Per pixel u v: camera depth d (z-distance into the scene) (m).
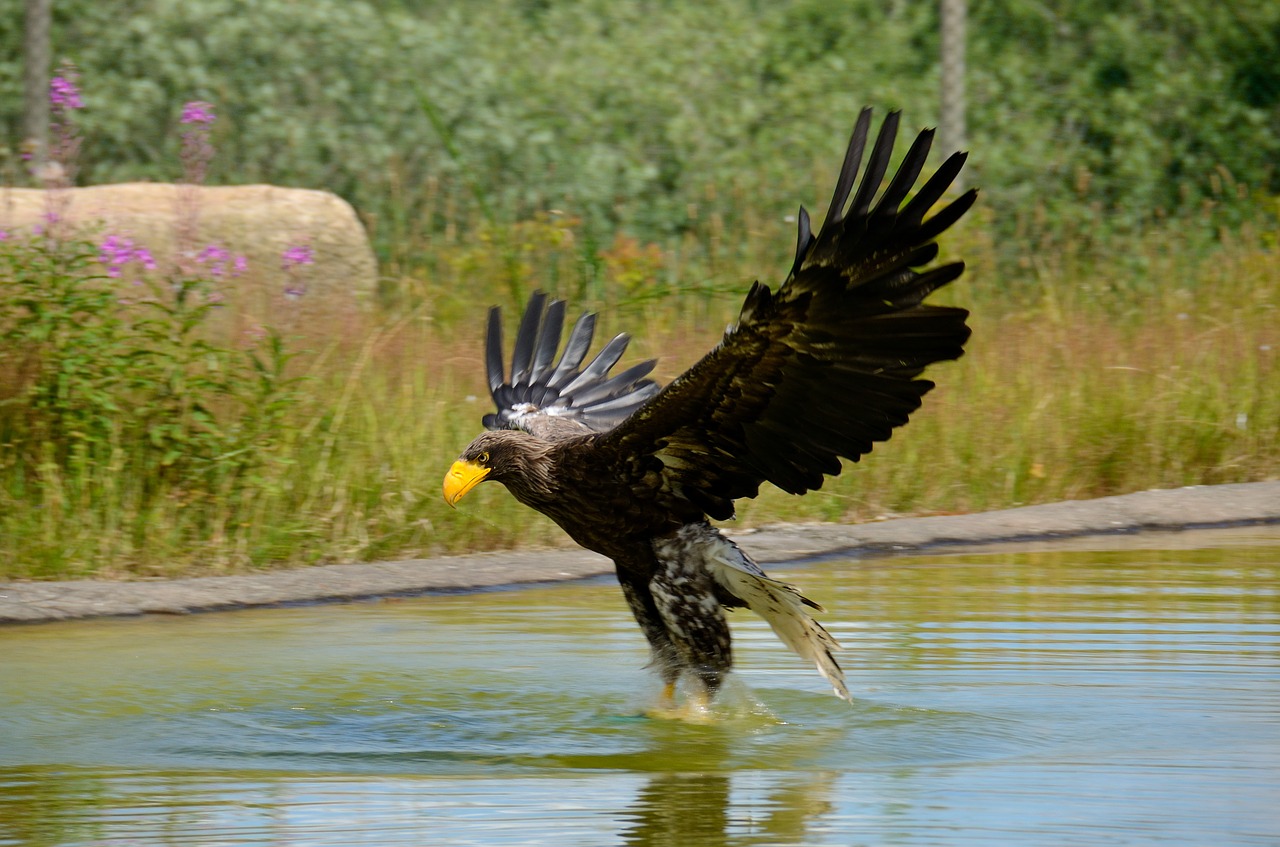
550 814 6.72
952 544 13.49
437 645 10.02
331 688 8.95
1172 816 6.54
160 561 12.29
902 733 7.98
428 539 13.18
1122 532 14.16
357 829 6.50
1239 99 29.08
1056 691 8.64
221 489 12.88
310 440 13.63
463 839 6.37
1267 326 18.25
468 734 8.08
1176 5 29.77
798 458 8.34
